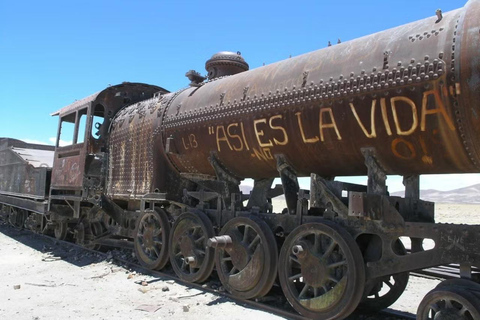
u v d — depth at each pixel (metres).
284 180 5.52
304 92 5.02
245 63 8.16
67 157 10.18
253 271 5.69
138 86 10.09
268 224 5.83
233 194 6.50
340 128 4.72
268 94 5.50
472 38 3.78
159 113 7.62
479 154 3.93
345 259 4.71
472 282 3.78
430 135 4.09
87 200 8.97
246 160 6.09
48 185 11.87
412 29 4.40
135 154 8.20
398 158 4.50
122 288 6.57
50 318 5.04
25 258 9.34
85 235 10.53
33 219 13.22
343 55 4.88
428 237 4.18
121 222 8.85
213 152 6.46
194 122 6.63
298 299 5.13
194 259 6.60
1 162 16.72
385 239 4.56
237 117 5.86
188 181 7.71
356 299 4.59
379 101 4.33
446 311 3.77
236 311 5.41
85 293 6.25
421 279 8.13
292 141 5.27
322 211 5.71
